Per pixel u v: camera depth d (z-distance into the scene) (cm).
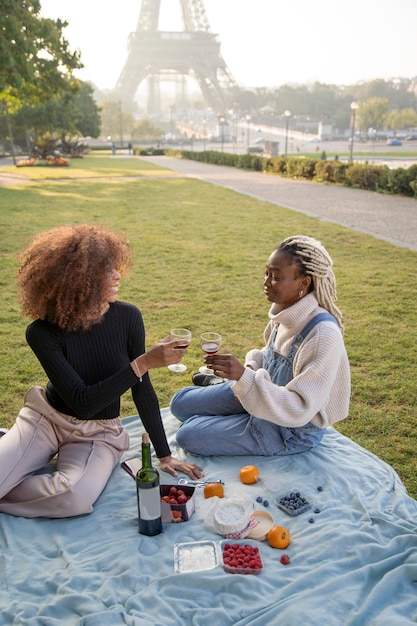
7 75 1697
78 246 281
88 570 252
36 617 226
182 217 1438
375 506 291
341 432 412
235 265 932
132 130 12069
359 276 852
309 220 1368
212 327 643
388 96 16325
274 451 336
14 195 1938
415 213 1455
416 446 392
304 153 6331
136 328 313
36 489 286
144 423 322
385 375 508
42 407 304
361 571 244
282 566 253
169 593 238
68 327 284
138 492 268
